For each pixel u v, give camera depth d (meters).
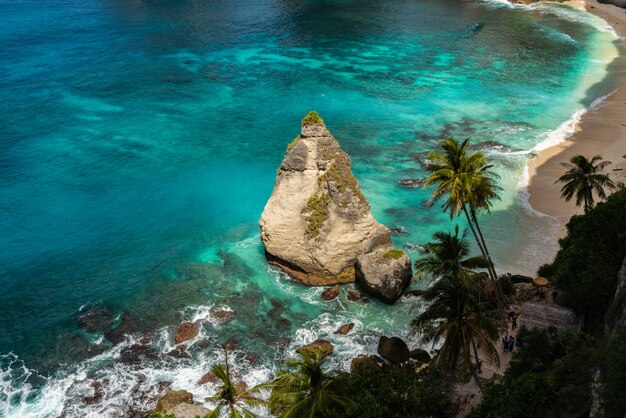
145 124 90.81
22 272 57.12
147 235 63.44
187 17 155.25
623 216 44.38
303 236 54.34
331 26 149.62
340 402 32.84
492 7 168.62
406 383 39.06
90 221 65.75
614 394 27.09
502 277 51.97
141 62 119.19
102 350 47.62
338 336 48.97
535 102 98.31
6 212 66.75
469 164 44.44
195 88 106.19
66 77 108.94
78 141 84.44
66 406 42.28
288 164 55.53
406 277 53.09
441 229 63.75
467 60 121.69
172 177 75.62
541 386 32.84
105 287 55.25
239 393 39.09
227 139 86.56
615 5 165.00
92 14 155.38
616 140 82.44
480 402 36.72
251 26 148.50
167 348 47.78
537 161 77.38
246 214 67.75
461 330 34.91
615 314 35.41
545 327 42.38
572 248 48.59
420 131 88.44
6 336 49.12
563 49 126.94
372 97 102.38
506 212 66.38
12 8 158.50
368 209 54.91
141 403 42.53
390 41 136.62
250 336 49.12
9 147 81.69
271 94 103.94
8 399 42.75
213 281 55.84
